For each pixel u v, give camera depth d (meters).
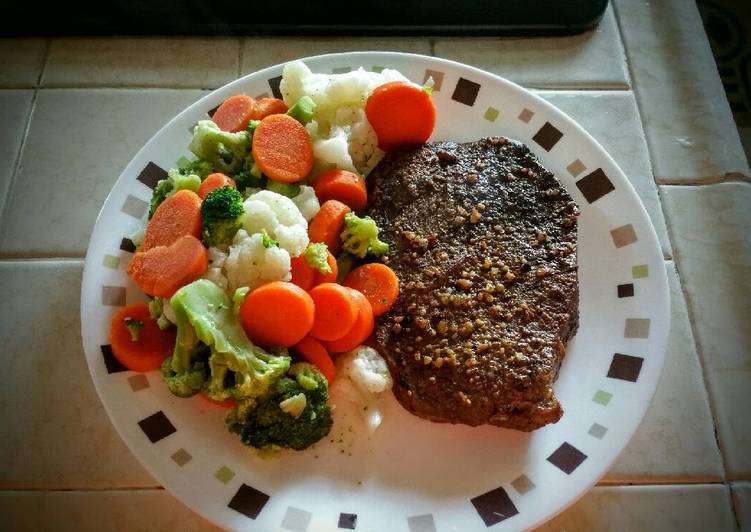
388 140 0.28
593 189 0.28
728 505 0.25
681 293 0.29
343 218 0.26
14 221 0.31
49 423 0.27
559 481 0.23
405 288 0.25
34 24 0.35
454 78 0.30
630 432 0.23
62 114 0.34
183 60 0.35
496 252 0.25
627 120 0.33
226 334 0.22
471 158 0.27
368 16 0.35
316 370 0.23
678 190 0.32
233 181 0.26
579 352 0.25
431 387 0.24
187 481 0.23
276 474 0.23
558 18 0.35
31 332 0.28
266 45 0.36
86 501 0.25
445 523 0.22
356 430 0.24
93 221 0.31
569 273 0.25
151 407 0.24
